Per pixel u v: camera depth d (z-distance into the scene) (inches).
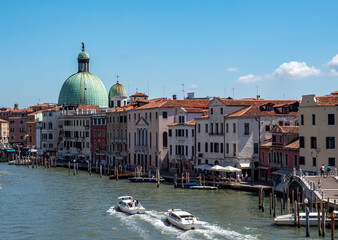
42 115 6441.9
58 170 4800.7
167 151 4010.8
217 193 2856.8
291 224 1988.2
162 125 4020.7
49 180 3774.6
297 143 2819.9
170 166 3932.1
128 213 2326.5
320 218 1939.0
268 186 2805.1
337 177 2428.6
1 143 7701.8
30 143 6870.1
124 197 2556.6
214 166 3088.1
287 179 2551.7
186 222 1989.4
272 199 2267.5
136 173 3880.4
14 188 3282.5
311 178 2418.8
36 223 2171.5
